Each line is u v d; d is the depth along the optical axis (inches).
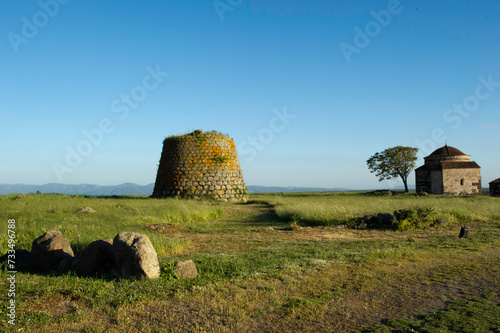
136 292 277.4
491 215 815.1
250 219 887.7
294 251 440.8
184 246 473.1
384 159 3093.0
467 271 343.6
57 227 529.0
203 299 267.7
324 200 1301.7
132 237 325.7
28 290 282.2
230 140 1596.9
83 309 247.1
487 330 207.0
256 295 275.7
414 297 271.9
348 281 313.9
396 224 672.4
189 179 1464.1
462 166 2425.0
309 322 228.1
